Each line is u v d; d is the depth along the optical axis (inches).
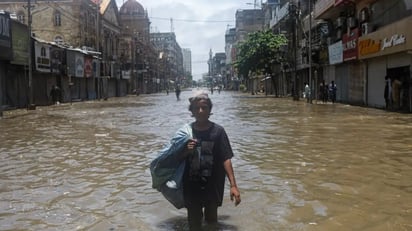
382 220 217.0
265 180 308.5
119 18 3181.6
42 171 353.7
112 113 1065.5
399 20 893.2
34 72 1487.5
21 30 1326.3
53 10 2126.0
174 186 197.6
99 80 2269.9
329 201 252.7
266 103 1489.9
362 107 1127.6
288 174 327.0
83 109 1270.9
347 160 377.4
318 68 1760.6
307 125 683.4
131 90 3415.4
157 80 5152.6
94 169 358.6
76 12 2132.1
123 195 274.5
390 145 458.6
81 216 232.8
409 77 922.7
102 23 2571.4
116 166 370.0
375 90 1130.7
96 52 2206.0
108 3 2824.8
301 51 1946.4
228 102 1604.3
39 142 534.0
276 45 2134.6
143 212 237.6
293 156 402.9
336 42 1424.7
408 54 921.5
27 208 249.3
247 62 2180.1
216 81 7180.1
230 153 197.2
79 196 274.2
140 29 4397.1
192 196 195.5
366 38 1095.6
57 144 512.7
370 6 1140.5
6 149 479.2
